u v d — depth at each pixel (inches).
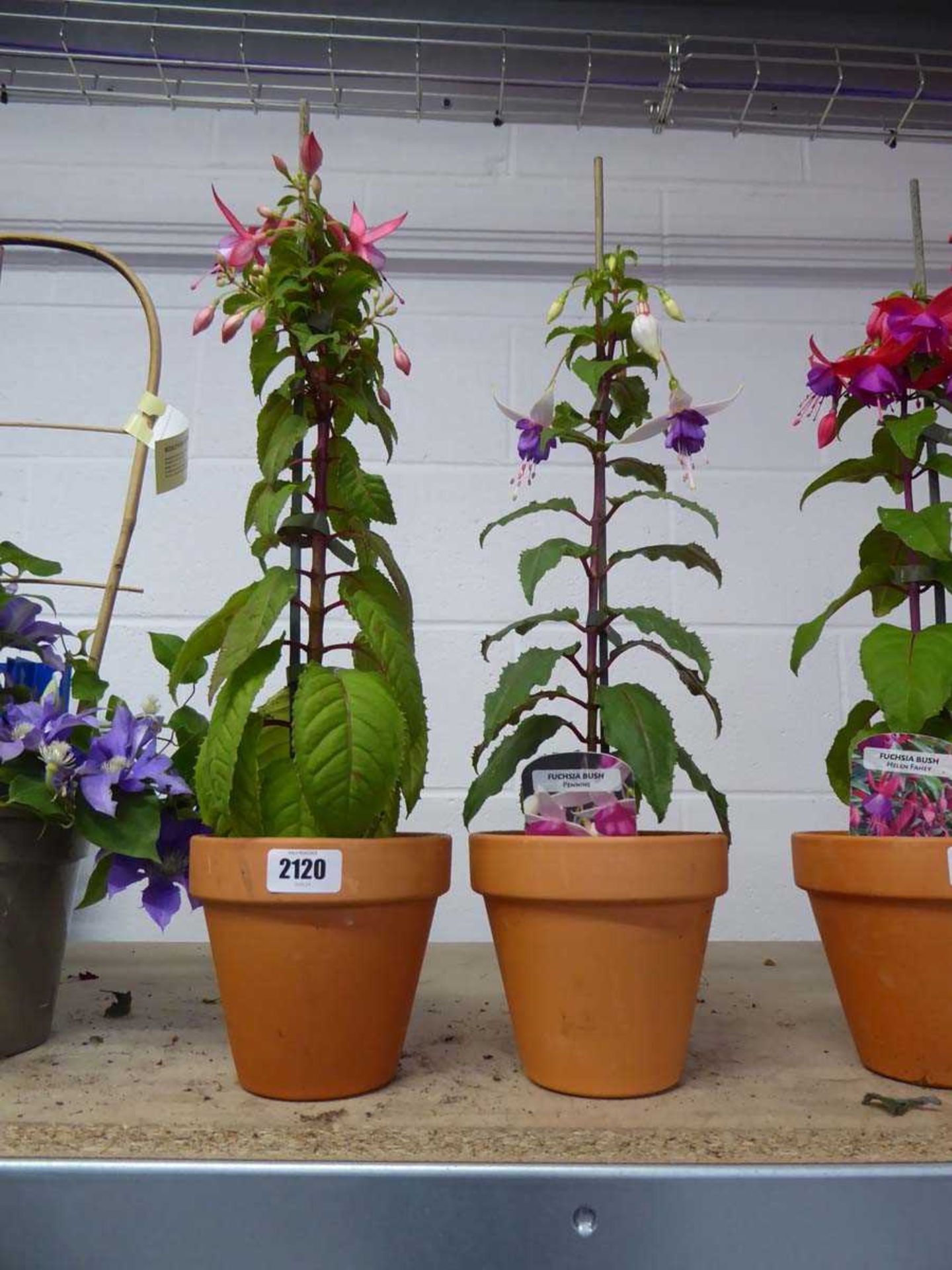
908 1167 22.4
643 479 38.4
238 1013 28.3
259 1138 24.4
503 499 62.1
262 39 61.9
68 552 60.2
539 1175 22.0
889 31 62.7
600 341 36.2
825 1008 40.8
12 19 60.4
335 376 33.0
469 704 60.4
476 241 63.4
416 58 61.4
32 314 62.0
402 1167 22.1
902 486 38.5
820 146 65.7
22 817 32.2
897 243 64.7
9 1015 32.8
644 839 28.3
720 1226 21.8
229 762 28.4
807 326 64.2
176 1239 21.7
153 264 62.9
